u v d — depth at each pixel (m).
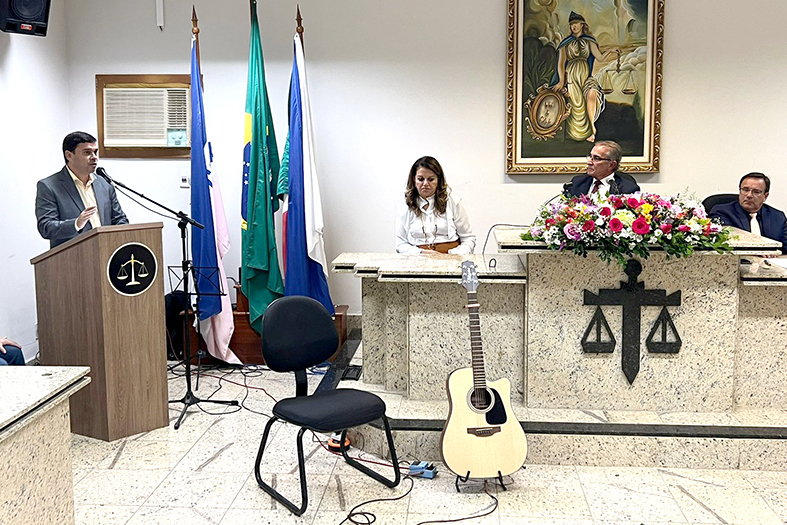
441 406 3.50
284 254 5.00
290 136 4.91
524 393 3.45
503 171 5.31
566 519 2.76
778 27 5.05
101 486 3.09
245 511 2.86
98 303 3.52
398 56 5.28
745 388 3.40
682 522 2.73
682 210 3.15
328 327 3.22
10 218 4.65
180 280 5.42
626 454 3.19
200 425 3.82
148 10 5.28
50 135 5.11
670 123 5.18
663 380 3.34
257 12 5.22
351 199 5.41
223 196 5.41
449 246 4.41
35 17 4.45
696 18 5.08
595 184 4.39
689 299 3.27
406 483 3.09
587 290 3.30
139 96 5.32
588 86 5.14
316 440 3.60
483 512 2.82
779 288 3.31
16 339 4.74
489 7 5.18
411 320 3.52
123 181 5.38
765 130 5.13
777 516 2.76
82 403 3.67
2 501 1.67
